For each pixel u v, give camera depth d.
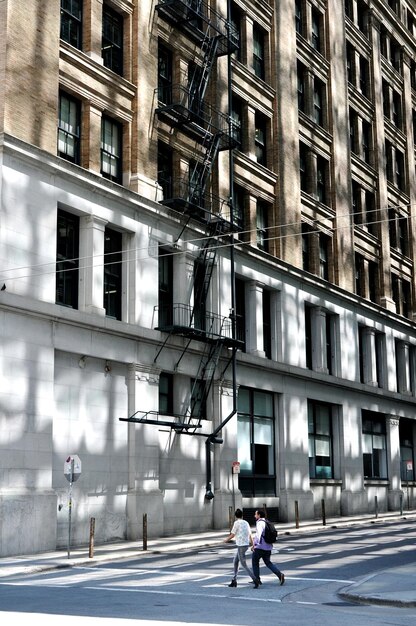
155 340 31.22
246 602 15.44
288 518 38.44
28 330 25.91
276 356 40.00
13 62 26.38
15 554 24.25
